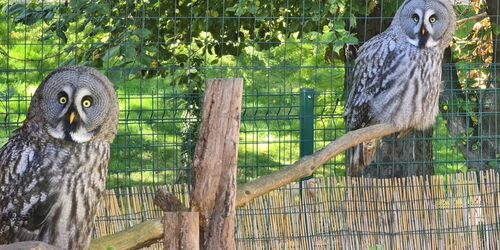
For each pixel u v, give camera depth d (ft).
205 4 32.01
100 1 30.01
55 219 22.11
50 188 21.89
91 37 30.27
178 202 18.98
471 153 31.14
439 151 32.48
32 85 31.68
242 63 31.50
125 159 28.68
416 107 30.01
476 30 34.40
